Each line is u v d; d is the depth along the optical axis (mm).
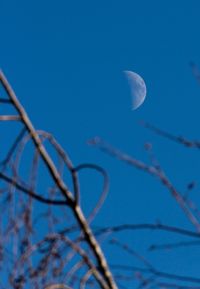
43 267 7648
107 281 7594
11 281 7555
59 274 7641
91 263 7688
